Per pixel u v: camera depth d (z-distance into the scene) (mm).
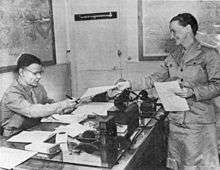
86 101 2398
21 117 1978
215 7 2643
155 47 2943
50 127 1884
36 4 2830
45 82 3018
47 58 3035
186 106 1885
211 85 1843
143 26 2953
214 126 2035
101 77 3301
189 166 2080
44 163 1355
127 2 3008
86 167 1297
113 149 1342
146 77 2350
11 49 2473
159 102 2311
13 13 2502
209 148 2037
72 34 3348
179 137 2086
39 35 2883
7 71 2414
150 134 1717
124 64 3146
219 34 2645
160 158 2445
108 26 3150
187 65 1953
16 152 1479
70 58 3400
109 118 1395
